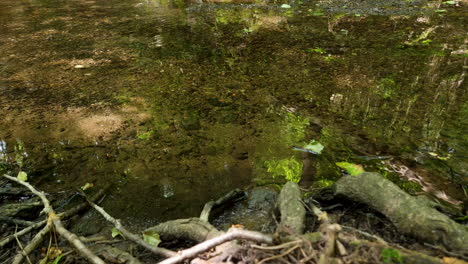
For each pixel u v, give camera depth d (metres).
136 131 2.68
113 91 3.32
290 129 2.61
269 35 4.83
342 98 3.01
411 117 2.68
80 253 1.63
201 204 2.00
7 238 1.76
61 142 2.57
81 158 2.41
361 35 4.72
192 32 5.08
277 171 2.21
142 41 4.76
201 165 2.30
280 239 1.41
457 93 3.00
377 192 1.69
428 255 1.38
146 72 3.73
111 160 2.38
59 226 1.77
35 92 3.35
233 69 3.71
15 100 3.21
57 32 5.32
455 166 2.13
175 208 1.98
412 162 2.19
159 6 6.97
